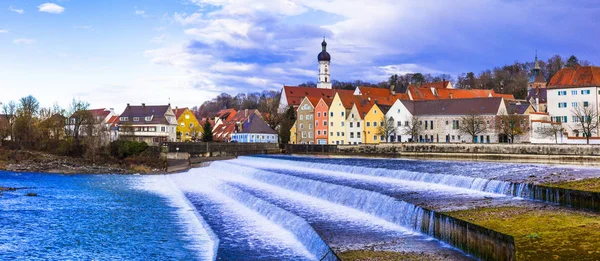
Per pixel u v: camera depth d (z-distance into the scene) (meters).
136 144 148.38
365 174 81.00
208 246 45.97
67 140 157.75
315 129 187.00
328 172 88.88
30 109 196.75
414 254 36.06
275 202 60.78
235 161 129.12
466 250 36.38
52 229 52.94
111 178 112.50
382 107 175.12
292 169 97.75
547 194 49.03
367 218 50.44
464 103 154.50
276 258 40.56
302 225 47.62
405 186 64.44
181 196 77.06
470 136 150.38
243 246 44.38
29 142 167.75
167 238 48.97
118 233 51.16
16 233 50.91
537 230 33.84
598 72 147.88
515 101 191.25
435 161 114.50
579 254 27.64
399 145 138.88
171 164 140.62
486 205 46.84
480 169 81.75
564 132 135.12
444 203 48.53
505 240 31.44
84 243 47.16
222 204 67.00
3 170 126.75
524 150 112.62
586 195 43.94
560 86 150.38
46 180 106.25
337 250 37.50
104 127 154.88
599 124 142.25
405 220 46.53
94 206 68.12
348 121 176.00
